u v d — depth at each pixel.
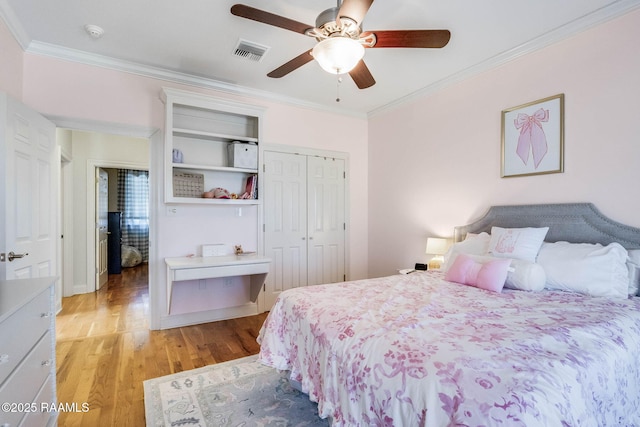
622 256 1.96
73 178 4.54
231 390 2.04
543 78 2.54
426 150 3.57
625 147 2.12
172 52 2.75
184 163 3.23
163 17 2.26
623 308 1.66
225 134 3.40
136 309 3.80
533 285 2.06
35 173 2.39
